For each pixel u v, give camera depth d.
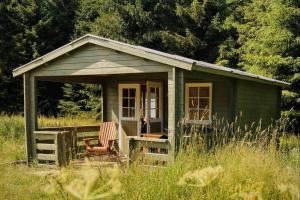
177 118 8.19
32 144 10.18
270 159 5.38
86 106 26.16
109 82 12.39
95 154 9.80
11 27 26.58
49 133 9.79
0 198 6.32
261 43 19.06
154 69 8.48
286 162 5.86
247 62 20.27
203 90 11.49
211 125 10.78
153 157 7.55
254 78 11.27
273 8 17.83
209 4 25.22
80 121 22.03
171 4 26.05
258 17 19.59
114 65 9.05
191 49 24.75
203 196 3.97
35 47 26.12
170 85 8.24
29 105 10.34
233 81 10.50
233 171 4.66
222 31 24.73
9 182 7.43
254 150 6.04
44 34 27.09
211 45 25.20
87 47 9.45
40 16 27.52
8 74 25.67
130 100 11.88
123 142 11.91
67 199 2.73
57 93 27.52
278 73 17.80
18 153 11.77
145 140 8.23
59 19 27.92
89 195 1.64
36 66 10.02
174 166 5.22
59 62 9.86
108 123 10.84
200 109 11.54
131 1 26.30
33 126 10.23
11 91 25.84
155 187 4.54
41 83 26.42
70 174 3.18
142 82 11.64
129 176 4.92
